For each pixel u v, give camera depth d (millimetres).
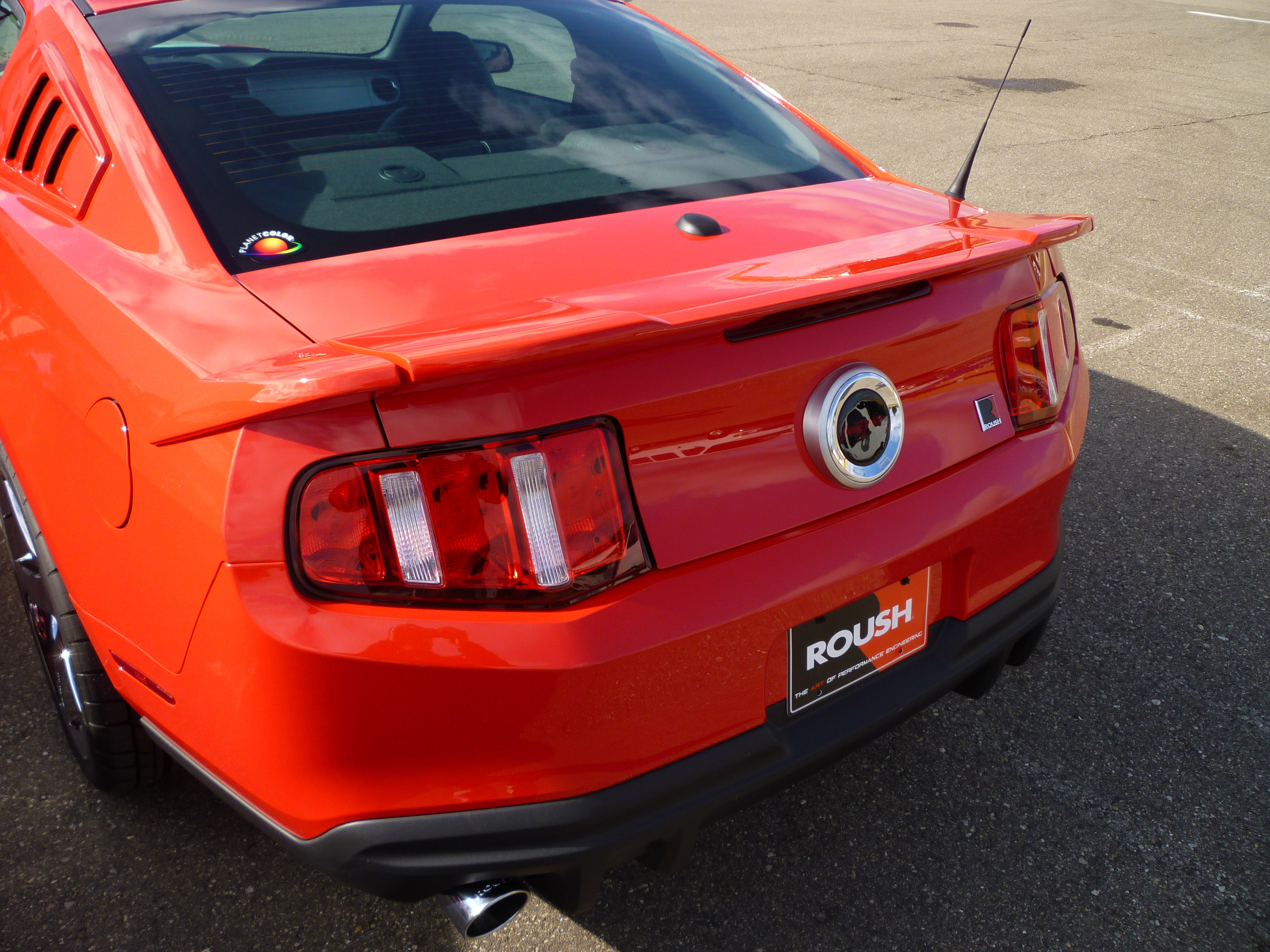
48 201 1906
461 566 1230
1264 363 4387
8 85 2197
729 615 1361
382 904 1841
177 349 1360
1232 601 2773
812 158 2088
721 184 1862
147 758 1926
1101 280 5371
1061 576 1951
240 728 1301
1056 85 11070
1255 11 19125
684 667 1348
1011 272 1721
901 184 2100
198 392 1243
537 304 1352
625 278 1465
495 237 1564
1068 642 2600
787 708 1511
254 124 1717
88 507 1496
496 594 1247
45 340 1645
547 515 1243
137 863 1905
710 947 1775
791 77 10555
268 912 1815
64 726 2027
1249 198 6988
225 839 1965
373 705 1233
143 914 1801
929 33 14406
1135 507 3238
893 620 1611
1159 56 13555
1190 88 11375
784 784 1526
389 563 1216
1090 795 2129
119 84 1772
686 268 1505
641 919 1832
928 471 1598
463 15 2119
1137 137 8781
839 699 1577
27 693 2334
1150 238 6059
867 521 1511
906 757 2229
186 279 1474
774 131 2146
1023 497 1708
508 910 1433
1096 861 1971
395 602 1226
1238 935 1820
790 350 1398
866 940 1794
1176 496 3309
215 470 1224
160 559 1331
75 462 1522
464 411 1205
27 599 2033
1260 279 5434
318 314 1369
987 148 8016
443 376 1115
